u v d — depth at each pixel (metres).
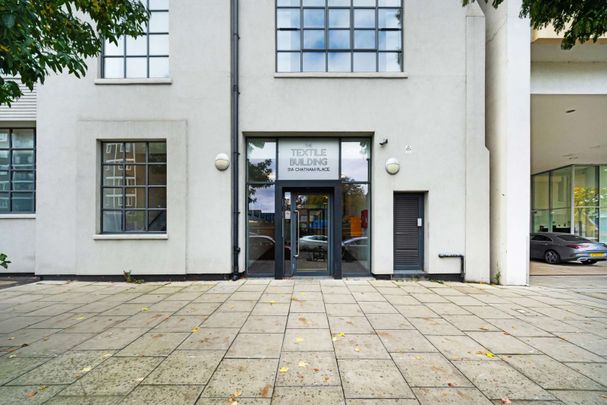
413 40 7.28
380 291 6.15
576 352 3.50
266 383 2.83
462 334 3.99
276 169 7.58
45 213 7.12
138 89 7.14
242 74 7.25
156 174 7.29
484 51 7.25
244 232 7.51
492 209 7.38
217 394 2.66
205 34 7.15
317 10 7.52
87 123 7.04
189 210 7.07
